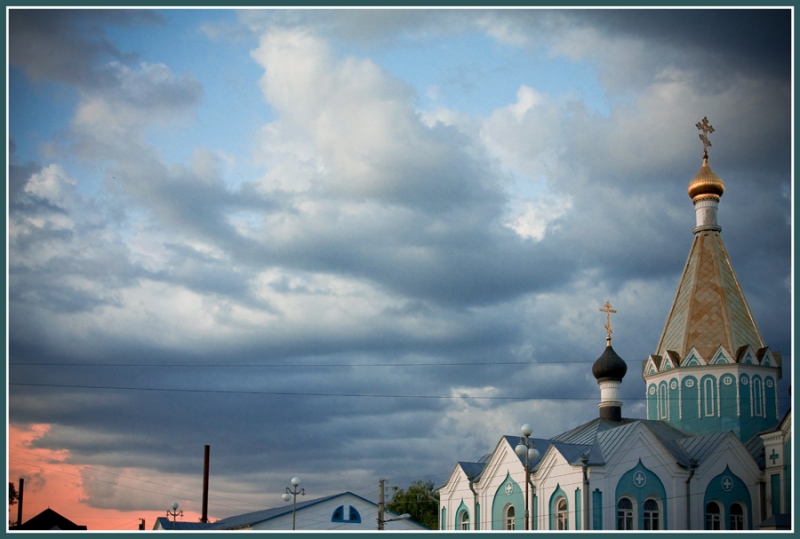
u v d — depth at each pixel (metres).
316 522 84.69
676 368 74.50
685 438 70.81
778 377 73.88
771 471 67.12
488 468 74.38
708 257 77.81
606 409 79.06
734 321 74.75
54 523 94.69
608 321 81.00
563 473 65.94
